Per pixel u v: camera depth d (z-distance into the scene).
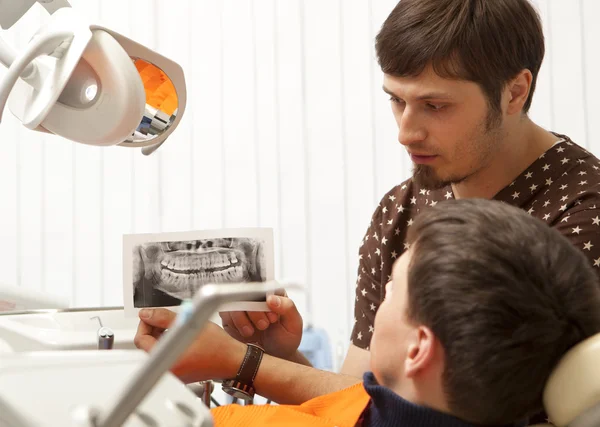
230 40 2.68
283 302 1.38
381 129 2.66
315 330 2.66
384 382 0.92
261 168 2.68
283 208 2.68
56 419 0.65
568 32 2.63
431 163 1.30
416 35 1.21
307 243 2.68
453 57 1.20
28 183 2.69
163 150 2.69
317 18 2.67
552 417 0.83
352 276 2.67
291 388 1.29
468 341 0.81
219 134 2.69
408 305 0.87
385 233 1.54
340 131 2.67
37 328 1.27
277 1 2.67
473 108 1.24
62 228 2.70
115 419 0.62
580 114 2.64
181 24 2.69
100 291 2.70
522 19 1.25
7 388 0.68
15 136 2.68
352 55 2.67
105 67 1.22
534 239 0.84
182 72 1.34
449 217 0.86
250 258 1.35
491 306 0.81
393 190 1.57
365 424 1.00
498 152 1.33
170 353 0.58
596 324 0.84
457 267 0.82
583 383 0.79
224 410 1.07
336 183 2.67
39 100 1.24
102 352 0.79
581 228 1.25
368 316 1.56
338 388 1.27
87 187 2.69
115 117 1.24
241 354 1.29
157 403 0.71
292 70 2.67
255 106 2.68
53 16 1.26
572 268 0.85
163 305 1.32
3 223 2.69
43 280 2.70
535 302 0.81
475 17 1.21
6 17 1.38
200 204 2.69
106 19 2.69
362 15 2.66
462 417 0.85
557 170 1.33
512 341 0.81
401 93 1.25
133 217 2.70
